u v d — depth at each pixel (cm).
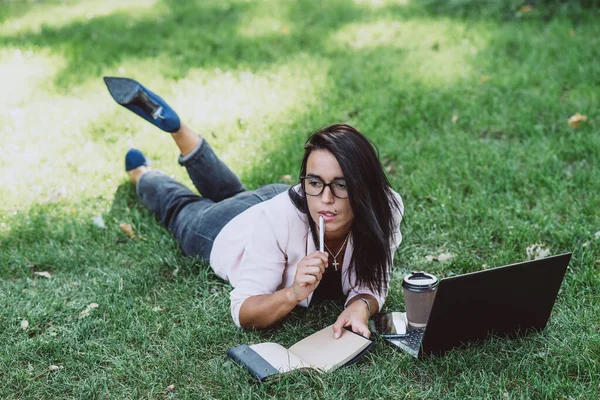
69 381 243
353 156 241
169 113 333
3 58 602
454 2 689
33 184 397
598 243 317
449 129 452
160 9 762
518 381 235
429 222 350
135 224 360
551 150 405
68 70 570
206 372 246
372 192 250
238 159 420
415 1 740
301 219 261
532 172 385
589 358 242
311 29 662
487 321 248
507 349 251
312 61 573
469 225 346
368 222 252
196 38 643
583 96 474
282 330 271
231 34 652
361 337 251
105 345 262
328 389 232
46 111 495
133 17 731
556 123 445
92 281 309
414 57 572
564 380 231
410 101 490
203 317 280
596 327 262
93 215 366
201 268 313
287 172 403
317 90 514
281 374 234
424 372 243
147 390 238
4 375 248
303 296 250
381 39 623
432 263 320
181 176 408
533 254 314
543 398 227
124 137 453
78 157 427
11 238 345
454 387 233
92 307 285
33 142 450
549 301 253
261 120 472
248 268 267
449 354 247
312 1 756
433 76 528
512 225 341
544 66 530
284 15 712
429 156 414
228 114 480
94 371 250
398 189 384
